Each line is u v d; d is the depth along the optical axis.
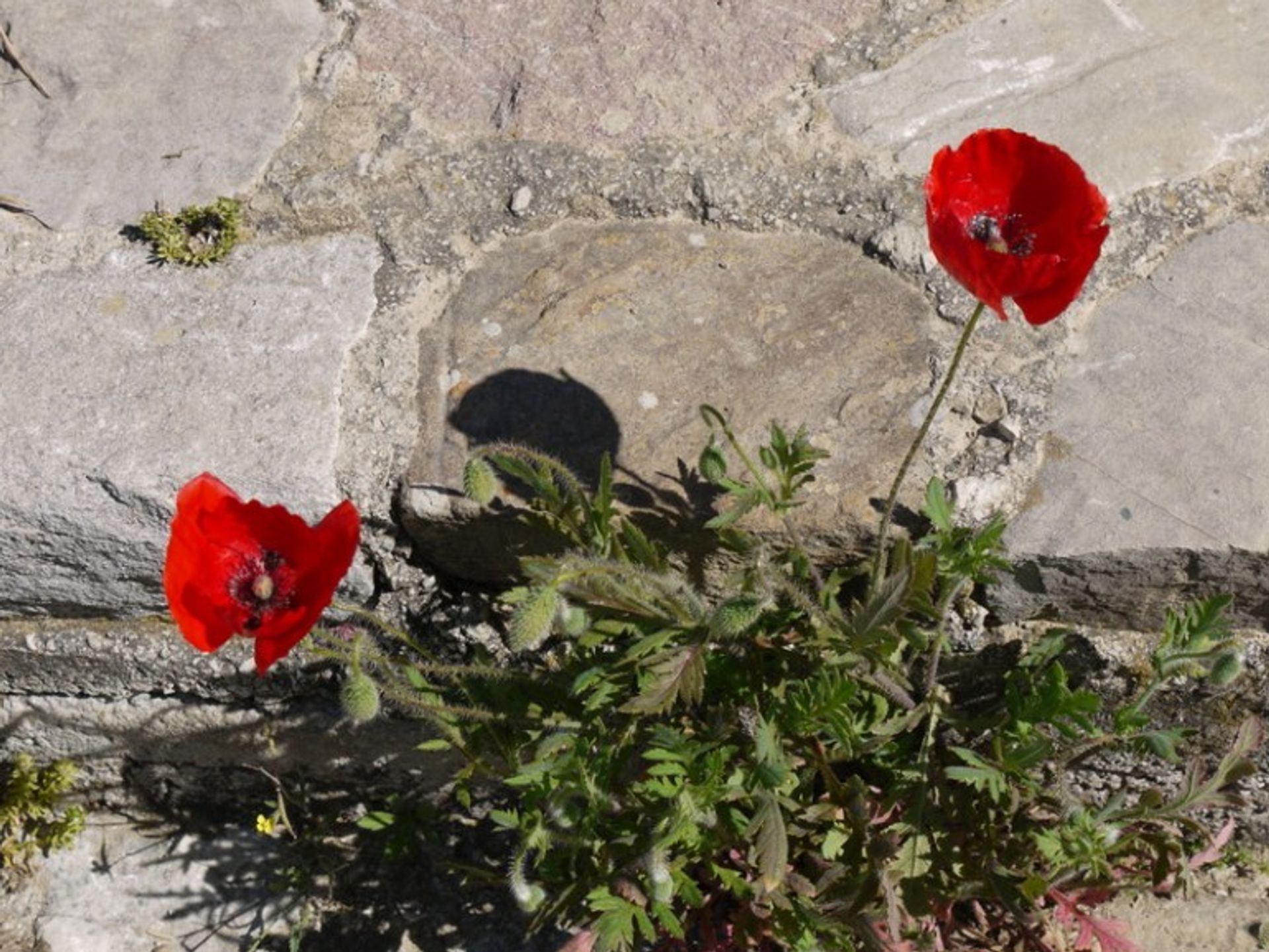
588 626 0.77
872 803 0.81
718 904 0.86
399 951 0.89
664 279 0.83
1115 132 0.85
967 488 0.77
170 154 0.88
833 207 0.84
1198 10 0.88
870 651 0.75
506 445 0.75
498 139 0.87
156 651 0.85
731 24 0.89
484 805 0.91
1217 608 0.74
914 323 0.81
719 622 0.71
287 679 0.85
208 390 0.81
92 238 0.86
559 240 0.85
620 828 0.77
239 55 0.91
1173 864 0.82
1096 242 0.66
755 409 0.80
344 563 0.70
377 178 0.86
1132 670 0.80
